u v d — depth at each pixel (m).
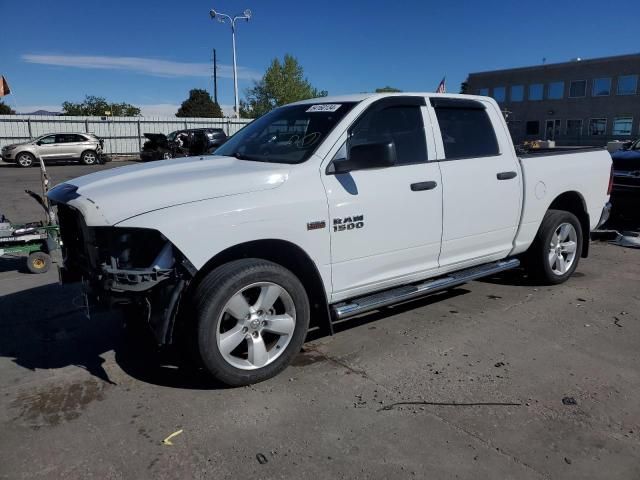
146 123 36.34
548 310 5.11
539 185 5.36
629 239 8.03
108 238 3.38
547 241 5.59
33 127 33.00
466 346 4.32
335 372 3.90
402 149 4.37
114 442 3.08
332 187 3.88
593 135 49.09
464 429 3.15
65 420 3.32
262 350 3.69
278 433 3.14
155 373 3.94
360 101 4.24
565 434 3.09
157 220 3.28
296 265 4.01
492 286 5.89
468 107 4.93
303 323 3.86
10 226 7.03
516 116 54.16
